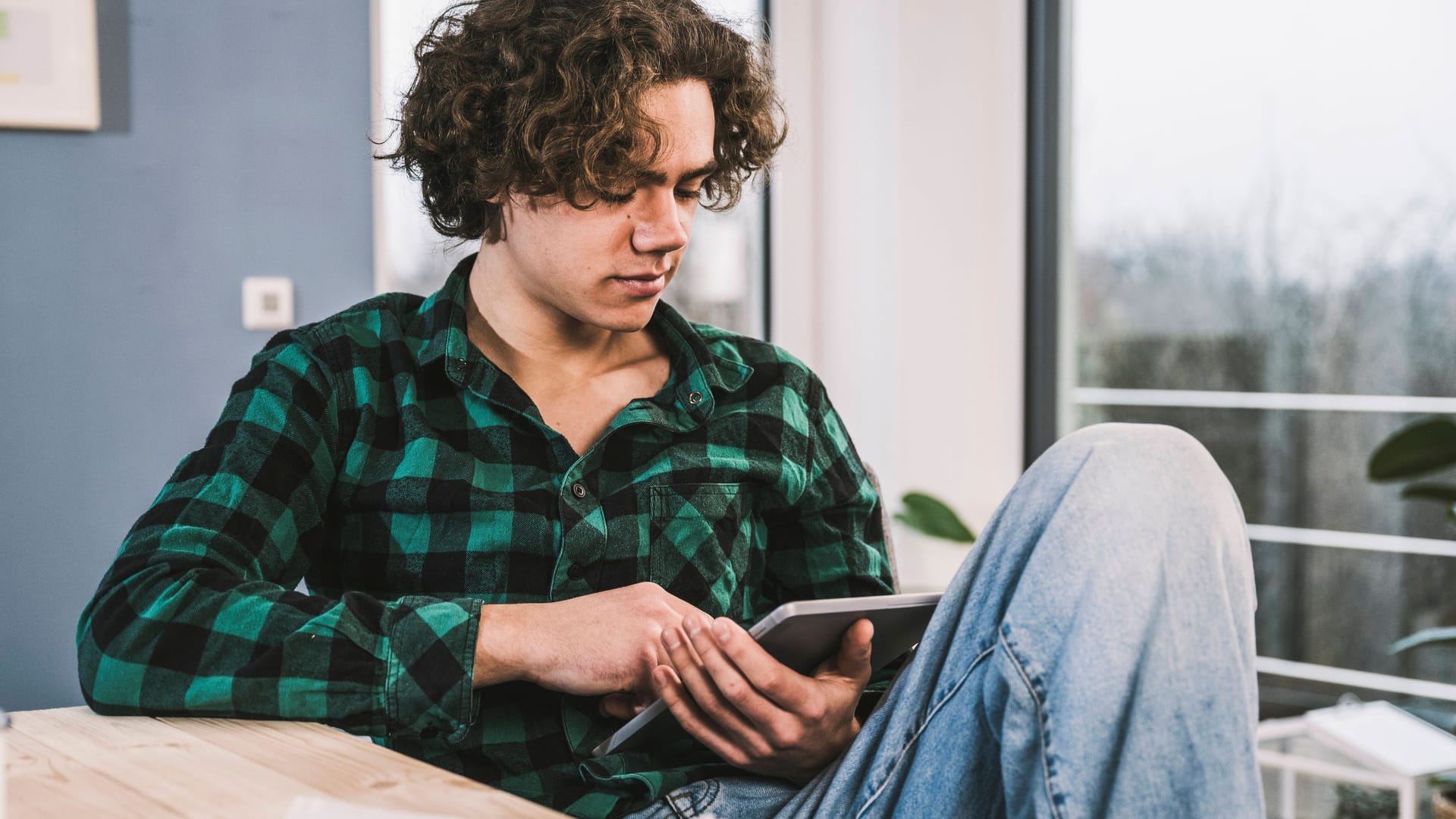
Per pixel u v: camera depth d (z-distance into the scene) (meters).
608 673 0.69
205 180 2.33
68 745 0.61
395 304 0.93
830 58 2.82
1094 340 2.60
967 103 2.65
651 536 0.88
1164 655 0.60
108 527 2.28
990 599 0.66
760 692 0.71
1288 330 2.34
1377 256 2.23
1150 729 0.59
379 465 0.85
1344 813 1.94
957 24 2.64
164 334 2.31
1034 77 2.64
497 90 0.84
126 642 0.67
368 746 0.61
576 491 0.86
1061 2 2.62
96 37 2.26
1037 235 2.65
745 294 2.88
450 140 0.86
